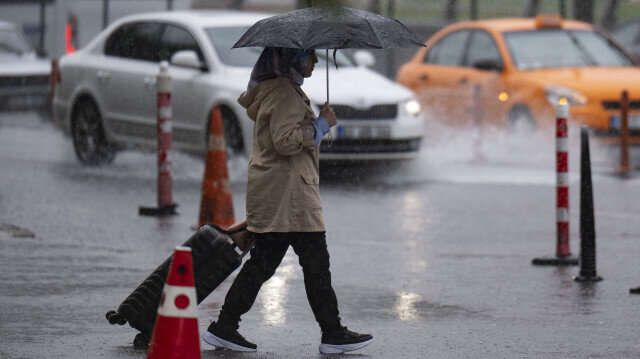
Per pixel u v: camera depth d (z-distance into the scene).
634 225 26.98
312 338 16.14
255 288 15.14
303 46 14.07
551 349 15.55
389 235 25.67
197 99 34.03
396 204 30.25
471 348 15.59
